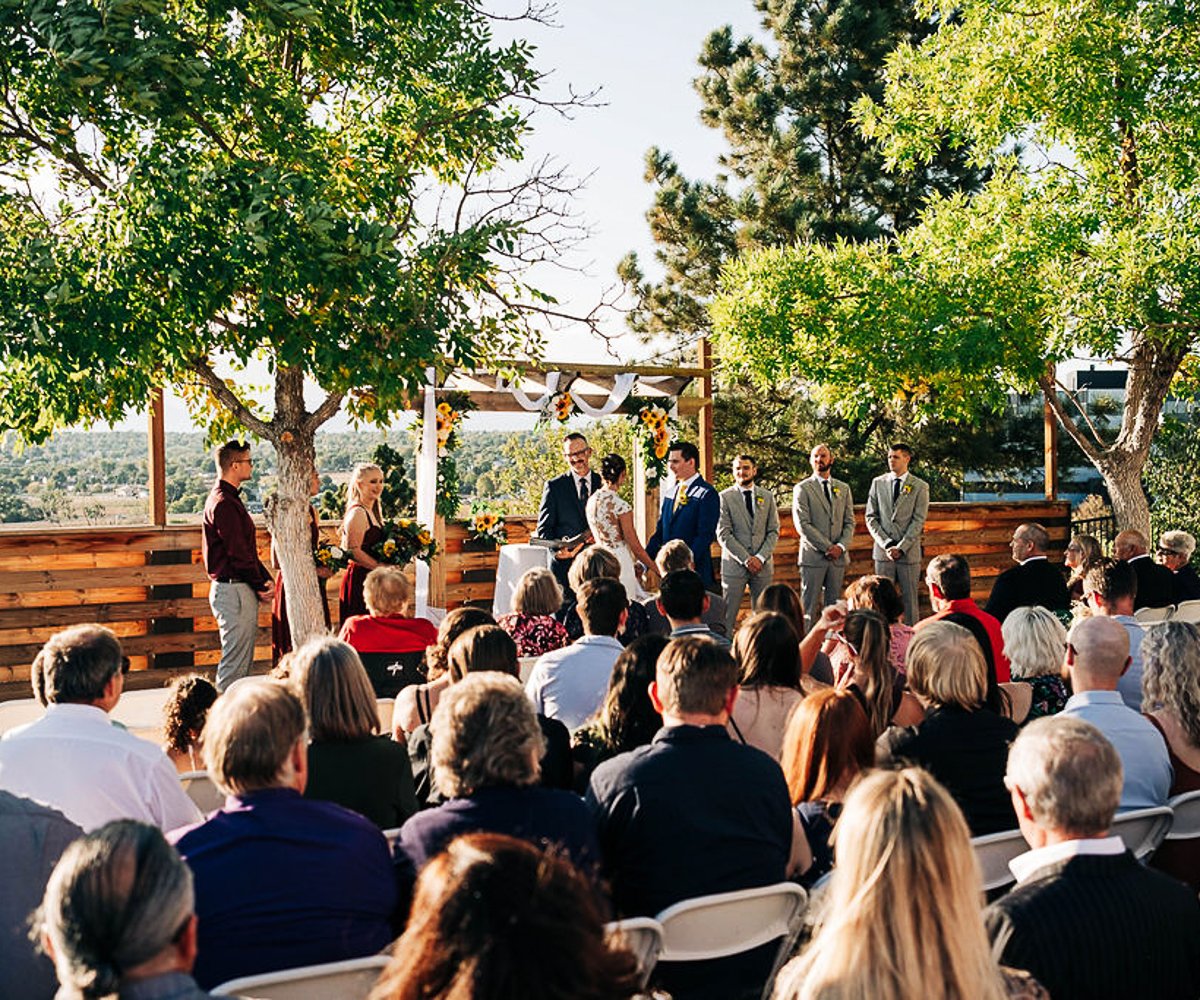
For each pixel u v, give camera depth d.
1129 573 5.23
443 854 1.44
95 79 6.12
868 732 3.26
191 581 9.79
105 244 6.57
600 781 3.04
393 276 6.79
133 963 1.67
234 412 7.89
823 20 19.59
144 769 3.17
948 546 13.56
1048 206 10.83
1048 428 14.20
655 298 20.11
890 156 12.08
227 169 6.68
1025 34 10.52
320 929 2.53
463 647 4.01
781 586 5.54
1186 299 9.59
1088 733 2.32
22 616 9.24
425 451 9.55
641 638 3.93
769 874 3.00
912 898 1.71
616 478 8.93
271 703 2.64
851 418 11.31
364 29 7.55
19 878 2.74
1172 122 10.42
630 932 2.60
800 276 10.87
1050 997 2.17
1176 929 2.26
